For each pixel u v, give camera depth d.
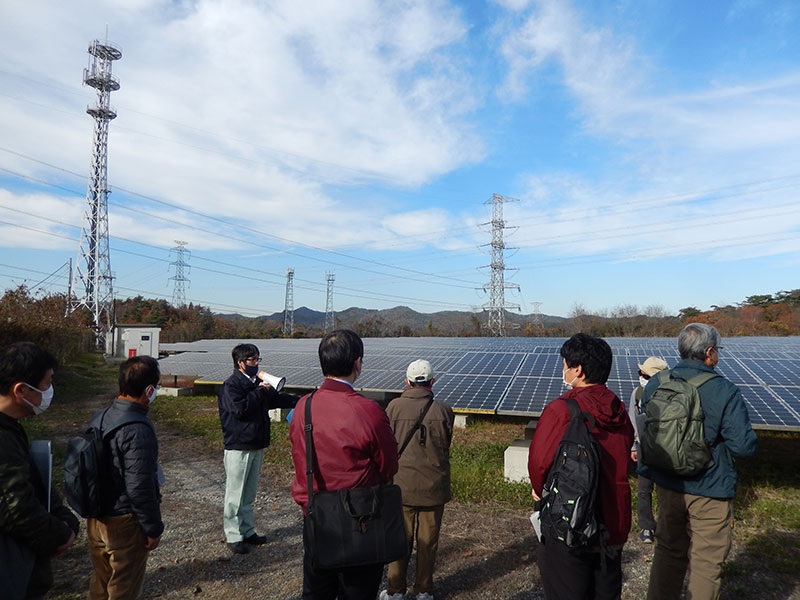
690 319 45.47
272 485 7.15
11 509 2.10
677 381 3.29
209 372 15.54
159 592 4.17
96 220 47.12
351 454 2.59
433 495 3.83
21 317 16.81
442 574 4.52
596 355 2.84
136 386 3.04
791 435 9.90
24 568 2.17
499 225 55.16
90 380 19.33
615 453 2.72
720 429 3.15
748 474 7.55
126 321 62.19
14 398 2.27
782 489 6.86
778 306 42.69
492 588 4.27
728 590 4.23
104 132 47.81
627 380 9.65
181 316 65.25
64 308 24.97
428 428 3.87
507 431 10.49
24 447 2.31
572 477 2.54
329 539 2.47
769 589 4.25
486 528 5.57
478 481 7.08
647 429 3.29
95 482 2.83
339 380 2.80
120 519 2.91
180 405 13.59
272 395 5.05
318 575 2.66
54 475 7.24
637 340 17.28
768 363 10.37
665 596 3.41
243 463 4.88
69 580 4.34
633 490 6.75
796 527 5.53
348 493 2.53
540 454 2.74
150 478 2.90
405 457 3.83
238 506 4.89
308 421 2.68
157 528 2.91
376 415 2.67
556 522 2.55
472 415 11.53
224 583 4.33
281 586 4.28
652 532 5.11
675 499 3.29
